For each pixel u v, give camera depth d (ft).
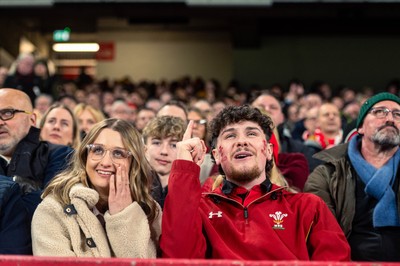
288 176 14.14
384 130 11.66
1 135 12.34
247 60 52.85
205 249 9.40
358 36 52.34
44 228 9.29
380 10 43.19
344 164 11.98
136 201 9.84
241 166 10.13
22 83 27.14
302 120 22.97
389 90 44.39
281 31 51.49
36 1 42.78
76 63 60.03
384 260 11.02
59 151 12.82
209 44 56.03
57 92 32.42
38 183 12.18
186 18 50.72
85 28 53.06
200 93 43.06
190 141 9.84
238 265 6.41
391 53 52.03
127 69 56.59
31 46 54.24
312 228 9.89
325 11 43.88
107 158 9.85
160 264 6.51
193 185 9.47
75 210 9.40
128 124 10.26
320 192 11.74
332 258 9.43
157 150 13.00
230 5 43.04
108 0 42.78
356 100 36.91
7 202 9.96
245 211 9.95
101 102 35.81
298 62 52.60
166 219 9.26
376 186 11.28
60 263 6.57
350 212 11.37
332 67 52.44
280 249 9.38
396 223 11.07
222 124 10.52
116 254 9.21
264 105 16.97
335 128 19.06
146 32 56.49
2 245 9.59
